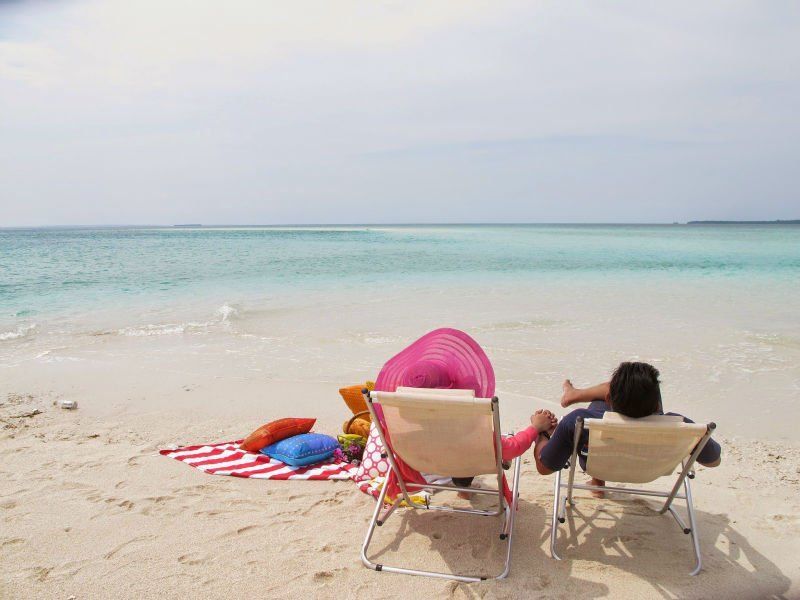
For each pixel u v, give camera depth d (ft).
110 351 30.32
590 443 10.82
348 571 10.93
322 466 15.89
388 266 78.07
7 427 18.94
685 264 82.17
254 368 26.86
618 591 10.42
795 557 11.65
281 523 12.75
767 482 15.37
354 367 27.09
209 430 18.94
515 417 20.11
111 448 17.08
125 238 217.15
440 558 11.50
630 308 42.55
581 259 92.02
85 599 9.87
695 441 10.47
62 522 12.54
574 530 12.70
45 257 93.86
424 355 12.63
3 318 39.04
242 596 10.07
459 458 11.27
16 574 10.57
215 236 246.88
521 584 10.61
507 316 39.11
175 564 11.00
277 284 57.21
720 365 26.73
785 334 33.09
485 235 237.25
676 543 12.17
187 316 39.70
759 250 117.19
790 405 21.56
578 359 27.89
